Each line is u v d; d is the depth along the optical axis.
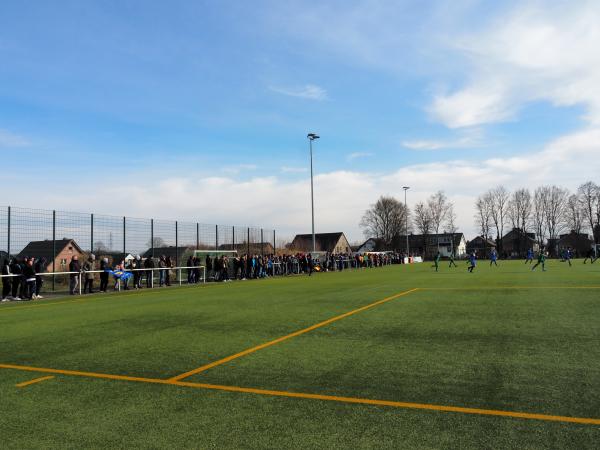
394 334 9.05
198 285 26.41
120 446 4.10
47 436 4.35
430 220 100.25
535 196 97.75
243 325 10.59
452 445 3.97
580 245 93.62
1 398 5.53
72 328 10.76
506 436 4.14
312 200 43.66
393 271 39.62
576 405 4.90
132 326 10.85
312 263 38.47
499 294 16.14
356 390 5.56
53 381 6.23
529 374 6.08
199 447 4.04
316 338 8.80
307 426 4.46
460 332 9.10
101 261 22.61
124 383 6.08
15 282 18.67
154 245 26.94
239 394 5.51
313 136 43.44
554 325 9.65
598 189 91.94
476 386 5.62
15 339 9.46
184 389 5.76
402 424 4.46
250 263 32.28
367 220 111.62
